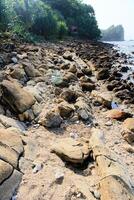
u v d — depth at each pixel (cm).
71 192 133
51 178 141
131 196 130
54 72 356
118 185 134
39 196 128
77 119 227
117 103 304
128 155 182
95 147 170
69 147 169
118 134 213
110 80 408
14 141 161
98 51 841
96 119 241
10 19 651
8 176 129
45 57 451
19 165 145
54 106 241
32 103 224
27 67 308
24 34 689
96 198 132
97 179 147
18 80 273
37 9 1036
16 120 201
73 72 390
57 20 1346
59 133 201
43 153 165
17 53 392
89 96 309
